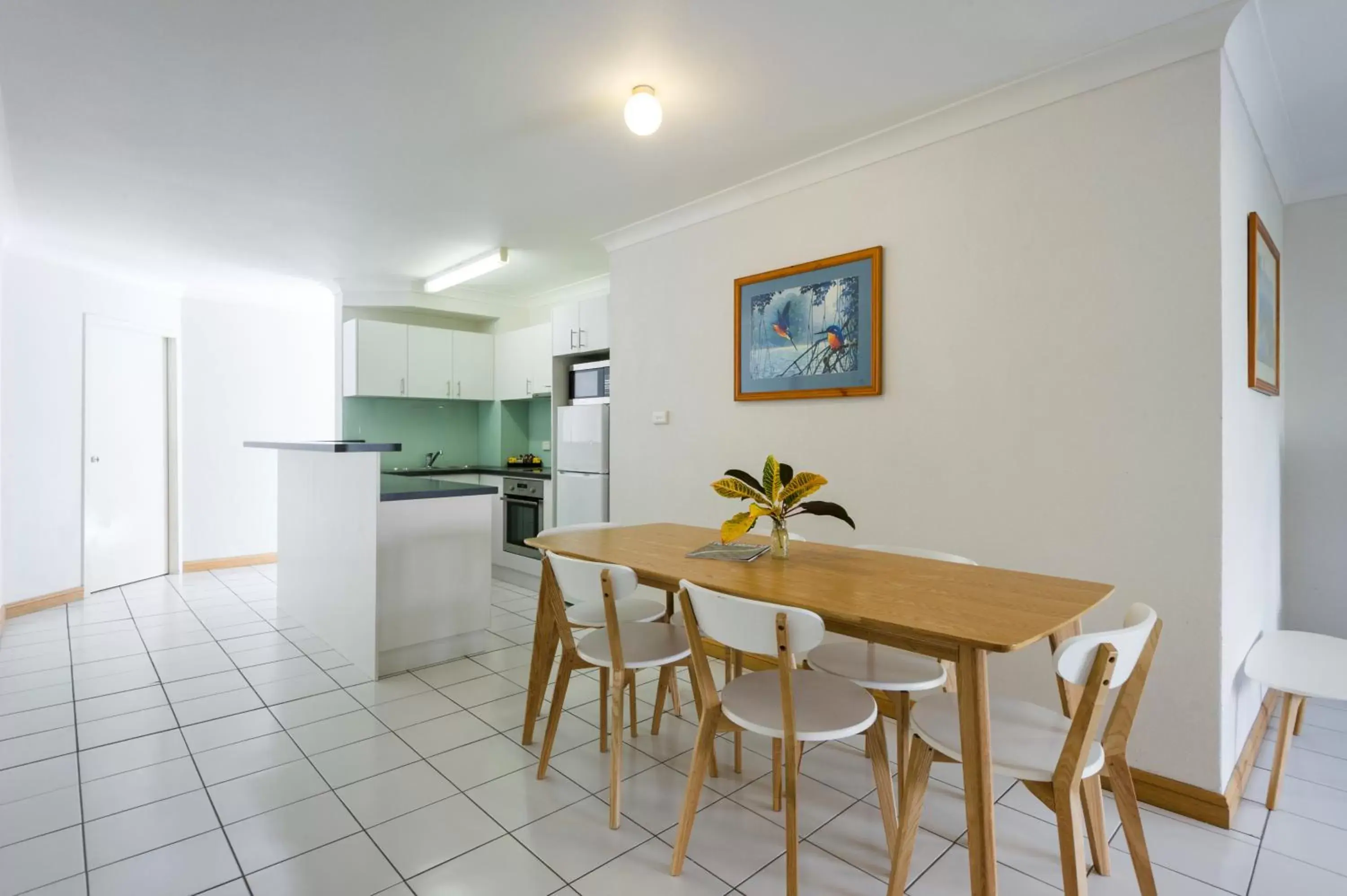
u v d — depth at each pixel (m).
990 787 1.36
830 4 1.89
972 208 2.52
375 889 1.70
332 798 2.13
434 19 1.94
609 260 4.62
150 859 1.81
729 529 2.14
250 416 5.92
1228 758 2.08
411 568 3.32
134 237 4.04
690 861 1.82
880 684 1.91
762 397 3.23
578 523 4.57
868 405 2.85
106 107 2.45
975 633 1.35
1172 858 1.84
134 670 3.29
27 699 2.92
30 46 2.06
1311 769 2.36
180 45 2.06
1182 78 2.05
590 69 2.23
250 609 4.46
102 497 4.89
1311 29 2.11
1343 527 3.32
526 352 5.56
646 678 3.30
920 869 1.80
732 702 1.79
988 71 2.26
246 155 2.88
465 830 1.96
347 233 3.99
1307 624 3.42
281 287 5.45
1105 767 1.66
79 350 4.64
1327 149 2.98
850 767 2.38
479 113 2.53
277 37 2.03
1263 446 2.69
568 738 2.59
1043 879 1.76
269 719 2.73
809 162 2.97
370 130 2.66
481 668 3.37
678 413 3.68
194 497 5.62
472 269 4.62
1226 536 2.02
